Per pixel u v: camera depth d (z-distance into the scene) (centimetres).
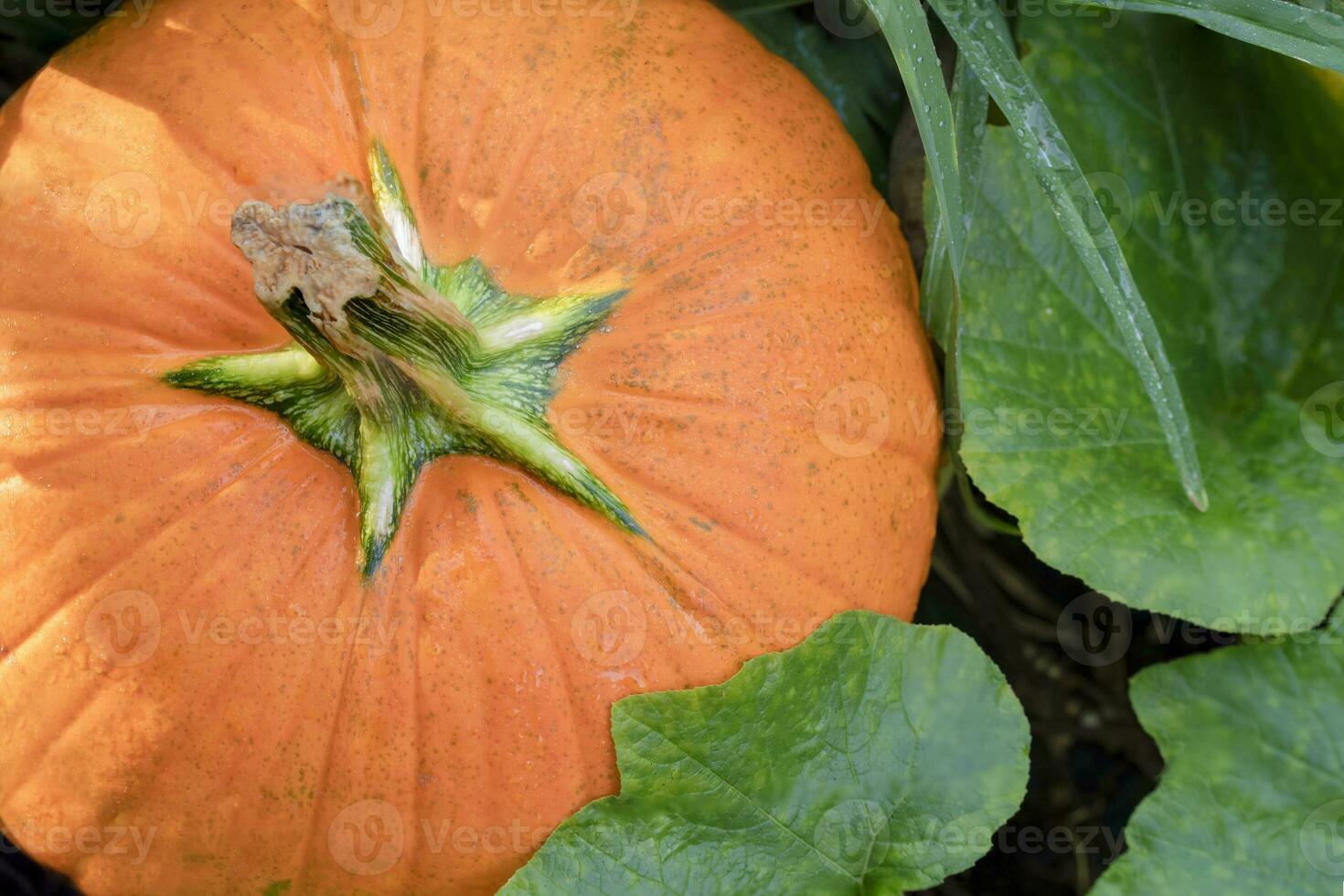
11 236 71
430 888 70
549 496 68
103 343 69
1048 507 76
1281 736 76
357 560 68
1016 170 78
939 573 91
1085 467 77
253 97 70
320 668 68
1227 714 77
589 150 70
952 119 72
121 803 69
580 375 69
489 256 70
